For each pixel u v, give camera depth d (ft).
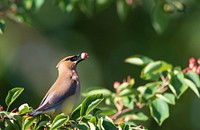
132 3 42.63
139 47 58.23
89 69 58.70
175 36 57.26
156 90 30.76
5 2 39.47
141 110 52.21
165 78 31.17
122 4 42.68
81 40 59.82
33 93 59.41
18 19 39.27
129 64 58.34
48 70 60.85
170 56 57.36
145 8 57.16
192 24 56.59
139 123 54.29
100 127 25.77
